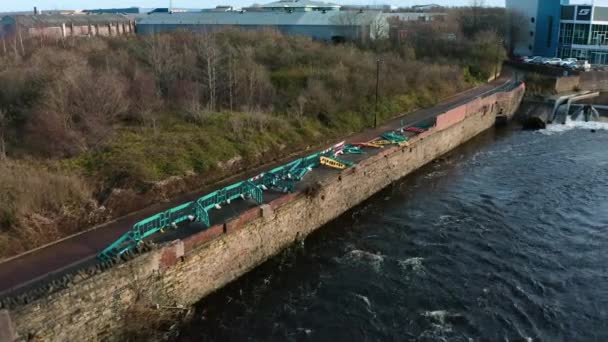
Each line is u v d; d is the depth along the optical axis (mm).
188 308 24344
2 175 26656
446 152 52625
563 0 97375
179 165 33438
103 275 20656
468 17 106375
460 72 75062
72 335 19906
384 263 29906
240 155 37719
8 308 17844
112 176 30609
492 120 64000
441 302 26125
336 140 46125
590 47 93812
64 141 32625
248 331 23797
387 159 41562
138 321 22281
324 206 34219
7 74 40938
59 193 27125
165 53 50969
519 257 30641
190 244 24141
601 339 23406
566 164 48406
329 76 55062
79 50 54094
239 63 53438
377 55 69312
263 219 28500
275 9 106438
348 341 23266
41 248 24516
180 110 42312
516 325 24328
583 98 74188
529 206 38156
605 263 29984
